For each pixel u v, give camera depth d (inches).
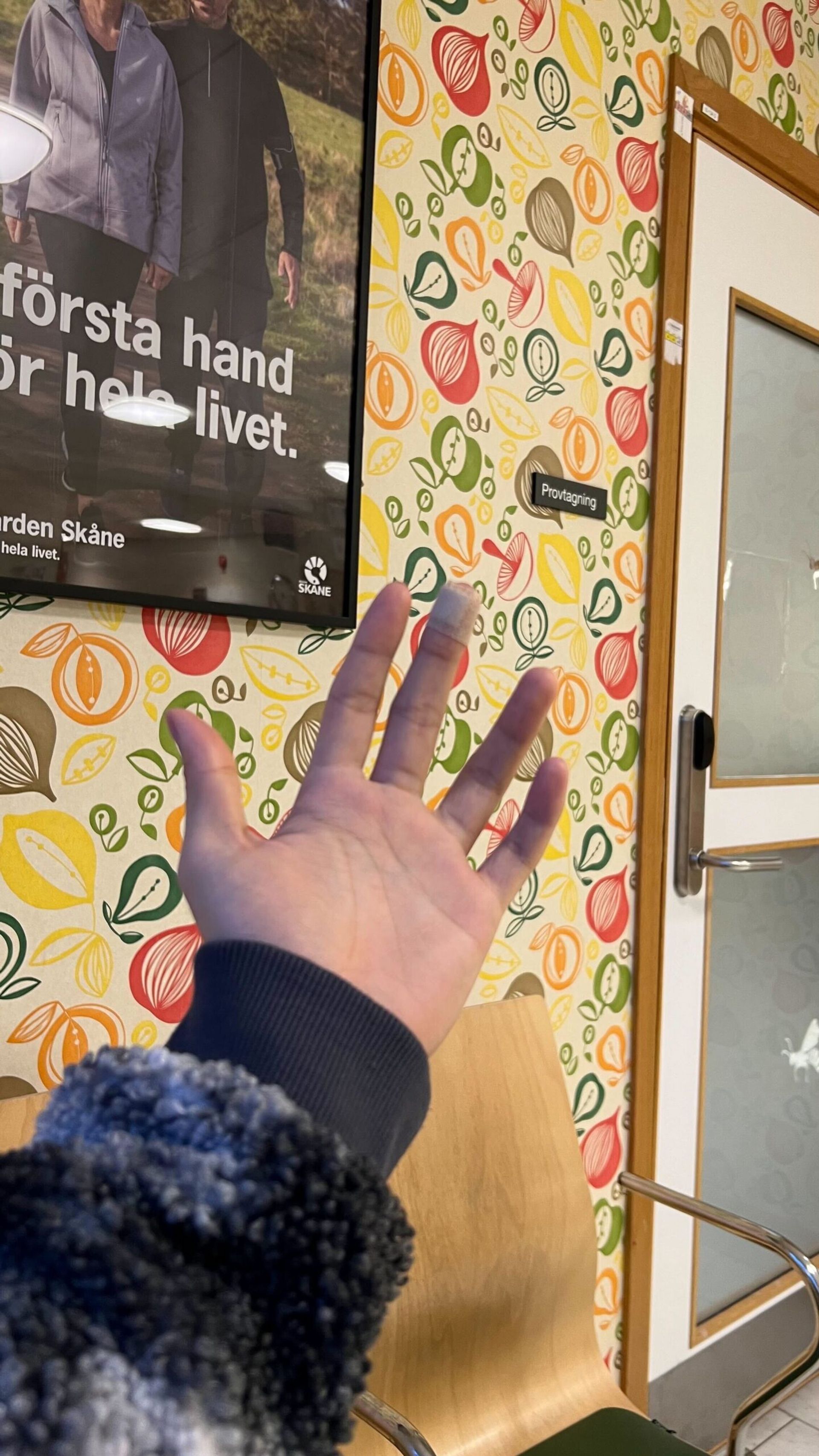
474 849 52.9
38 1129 11.6
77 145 36.7
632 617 60.9
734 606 68.9
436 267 49.9
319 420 44.5
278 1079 11.9
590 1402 45.5
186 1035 12.6
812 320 73.4
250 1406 9.7
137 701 40.4
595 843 59.2
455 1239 42.7
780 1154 73.2
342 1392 10.2
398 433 48.7
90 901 39.5
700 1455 40.0
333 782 15.3
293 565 43.8
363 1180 11.0
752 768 70.5
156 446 39.4
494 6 51.9
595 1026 59.5
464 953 14.3
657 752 62.1
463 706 52.2
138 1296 9.5
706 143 64.2
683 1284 65.1
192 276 40.1
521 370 54.1
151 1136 11.1
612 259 58.9
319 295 44.2
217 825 14.3
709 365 65.0
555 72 55.2
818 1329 42.2
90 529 37.8
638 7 59.9
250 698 43.7
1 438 35.5
